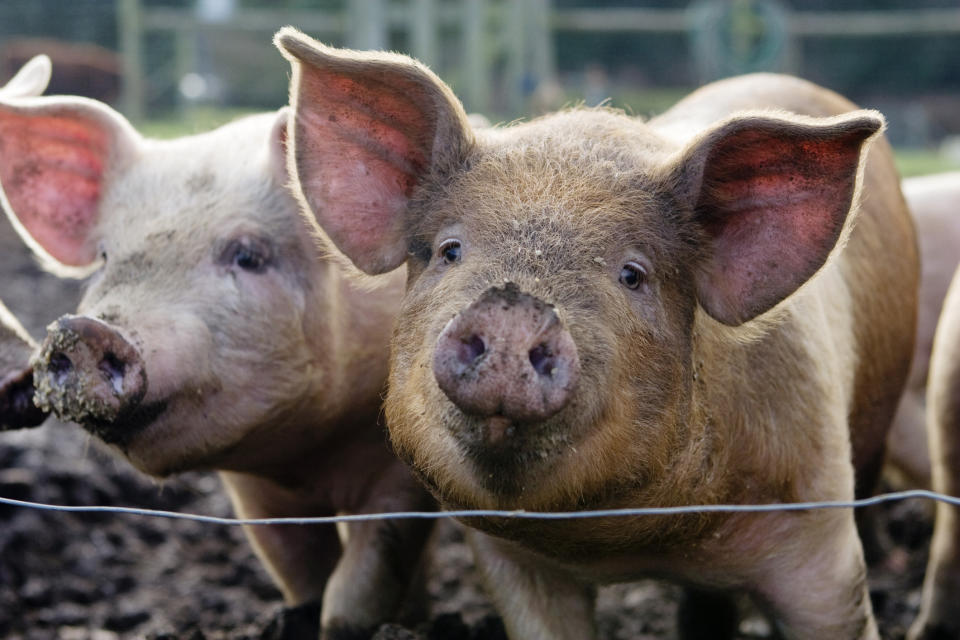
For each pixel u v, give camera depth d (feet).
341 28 101.60
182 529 30.71
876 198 23.88
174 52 104.17
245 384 20.76
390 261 17.33
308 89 17.10
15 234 61.11
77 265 22.94
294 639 23.49
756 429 17.65
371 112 16.96
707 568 18.42
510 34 96.12
